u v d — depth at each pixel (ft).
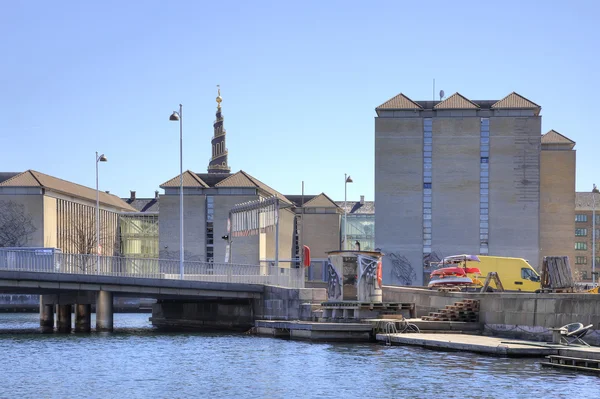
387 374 127.24
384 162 416.67
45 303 251.60
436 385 116.57
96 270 226.17
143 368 140.77
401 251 412.57
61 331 234.99
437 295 188.96
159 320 263.90
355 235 571.69
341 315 191.31
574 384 115.14
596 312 145.59
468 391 111.45
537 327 159.22
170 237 469.16
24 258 220.64
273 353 159.12
